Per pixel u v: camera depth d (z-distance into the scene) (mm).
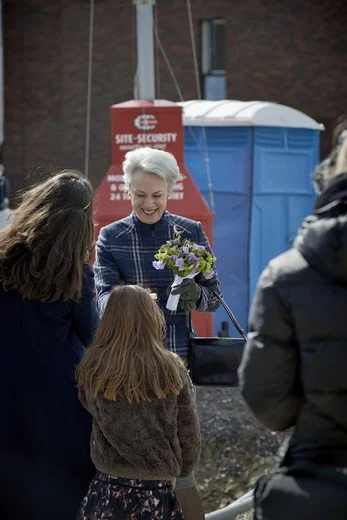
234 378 5562
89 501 4562
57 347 4785
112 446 4539
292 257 3506
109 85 19188
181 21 19297
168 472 4512
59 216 4758
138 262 5668
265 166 12453
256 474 8969
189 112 12734
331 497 3322
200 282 5793
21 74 19078
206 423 9492
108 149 19328
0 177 14102
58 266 4734
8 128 19203
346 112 20000
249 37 19625
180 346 5598
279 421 3543
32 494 4781
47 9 18984
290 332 3463
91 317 4863
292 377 3482
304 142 12992
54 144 19203
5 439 4777
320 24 19812
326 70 19922
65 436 4766
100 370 4527
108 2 19031
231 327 12312
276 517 3395
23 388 4766
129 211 10312
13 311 4789
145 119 10680
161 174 5629
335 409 3381
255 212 12305
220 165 12453
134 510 4473
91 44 18828
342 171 3543
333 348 3379
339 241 3338
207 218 10469
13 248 4809
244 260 12289
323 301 3391
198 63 19562
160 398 4508
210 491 8852
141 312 4555
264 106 12453
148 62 11477
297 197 12930
